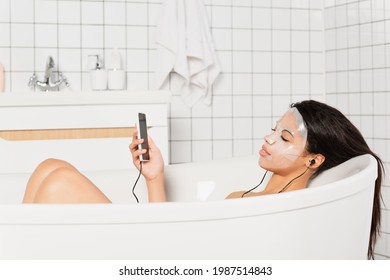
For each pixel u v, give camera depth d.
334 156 1.60
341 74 3.17
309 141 1.57
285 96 3.30
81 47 3.00
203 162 2.08
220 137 3.20
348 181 1.32
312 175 1.68
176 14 2.93
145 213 1.09
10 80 2.93
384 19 2.87
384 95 2.87
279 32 3.28
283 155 1.59
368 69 2.97
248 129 3.25
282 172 1.62
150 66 3.08
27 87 2.95
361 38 3.02
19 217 1.07
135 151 1.69
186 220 1.11
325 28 3.30
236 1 3.21
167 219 1.10
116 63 2.98
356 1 3.05
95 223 1.08
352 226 1.37
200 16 3.01
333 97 3.24
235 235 1.14
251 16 3.23
